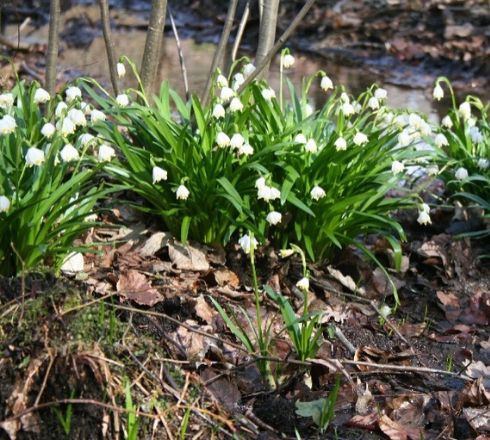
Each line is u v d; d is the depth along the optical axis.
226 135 2.10
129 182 2.19
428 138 2.53
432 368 1.99
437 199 2.57
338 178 2.21
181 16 5.47
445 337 2.12
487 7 5.20
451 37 4.78
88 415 1.73
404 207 2.25
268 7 2.43
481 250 2.41
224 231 2.21
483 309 2.20
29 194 1.97
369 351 2.01
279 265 2.20
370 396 1.88
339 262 2.27
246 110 2.20
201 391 1.81
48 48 2.35
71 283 1.84
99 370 1.74
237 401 1.84
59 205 2.00
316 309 2.13
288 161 2.19
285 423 1.81
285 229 2.23
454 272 2.33
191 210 2.19
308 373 1.90
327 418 1.81
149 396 1.77
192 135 2.25
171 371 1.82
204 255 2.18
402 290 2.26
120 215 2.27
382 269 2.18
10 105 2.10
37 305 1.77
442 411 1.88
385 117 2.40
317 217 2.20
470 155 2.46
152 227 2.25
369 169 2.22
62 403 1.72
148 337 1.85
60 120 2.04
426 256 2.34
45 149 2.10
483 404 1.90
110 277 2.06
